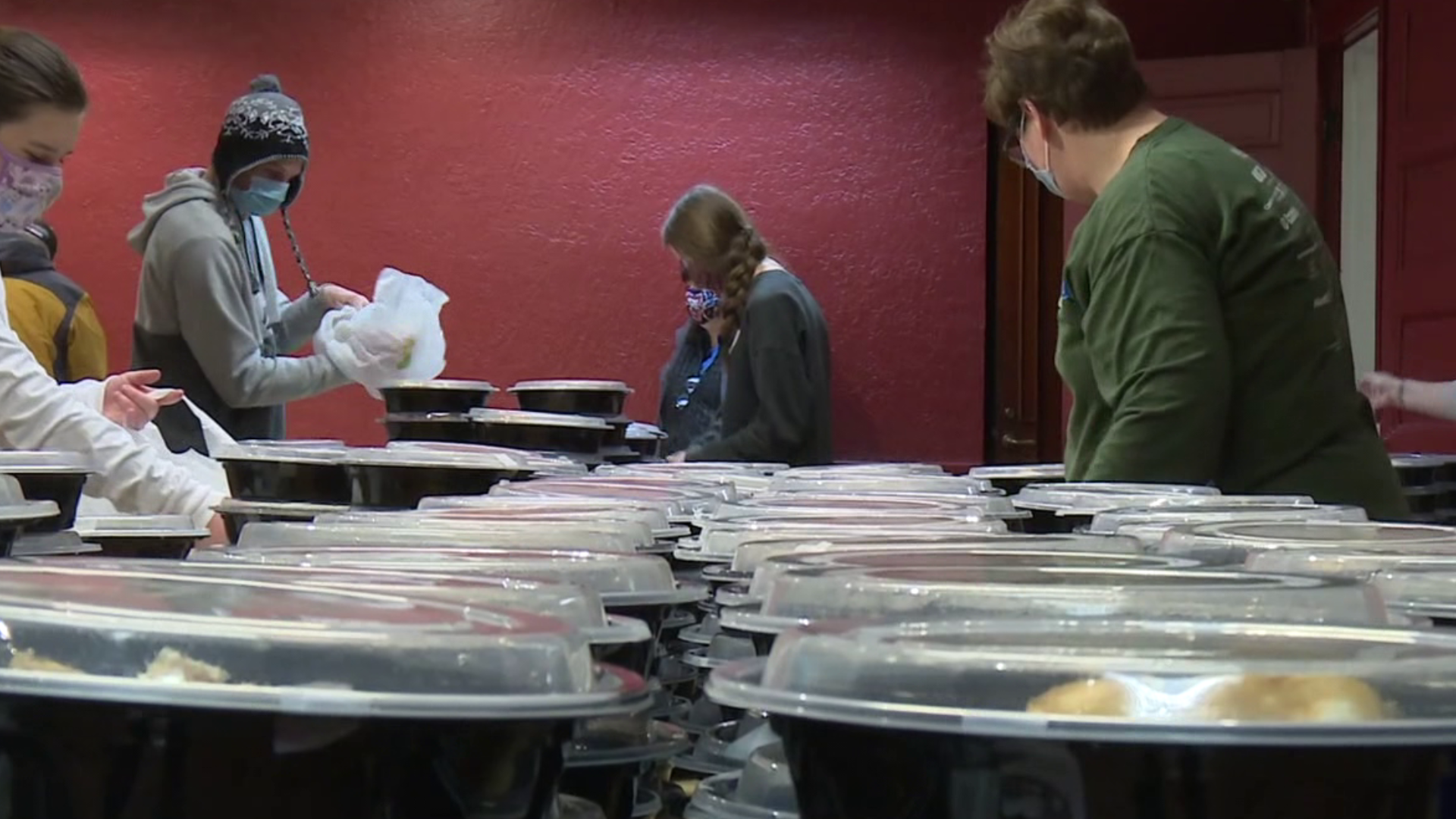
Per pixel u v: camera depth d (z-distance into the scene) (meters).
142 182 4.56
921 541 0.84
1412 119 4.10
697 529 1.02
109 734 0.40
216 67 4.57
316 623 0.44
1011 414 4.50
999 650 0.44
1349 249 4.63
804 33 4.45
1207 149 1.61
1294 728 0.38
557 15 4.54
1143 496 1.23
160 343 2.71
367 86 4.58
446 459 1.23
